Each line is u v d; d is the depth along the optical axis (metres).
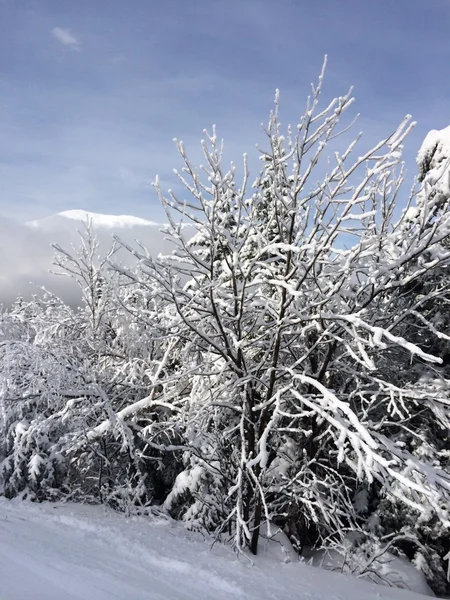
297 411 10.08
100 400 12.02
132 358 13.46
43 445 12.78
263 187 9.81
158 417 13.37
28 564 5.25
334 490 8.34
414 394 8.48
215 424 9.47
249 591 5.38
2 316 14.33
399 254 8.27
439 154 11.42
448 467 9.77
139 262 7.98
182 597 4.89
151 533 7.84
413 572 8.76
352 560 8.55
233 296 8.32
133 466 13.16
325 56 6.89
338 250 8.15
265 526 9.63
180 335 8.77
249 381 8.71
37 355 11.32
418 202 10.59
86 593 4.56
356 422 6.79
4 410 12.07
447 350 10.48
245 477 8.16
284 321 8.16
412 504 6.72
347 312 8.79
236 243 8.27
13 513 8.94
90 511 10.09
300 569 7.11
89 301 14.72
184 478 10.38
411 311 8.64
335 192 7.57
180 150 7.54
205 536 8.68
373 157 7.10
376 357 10.27
